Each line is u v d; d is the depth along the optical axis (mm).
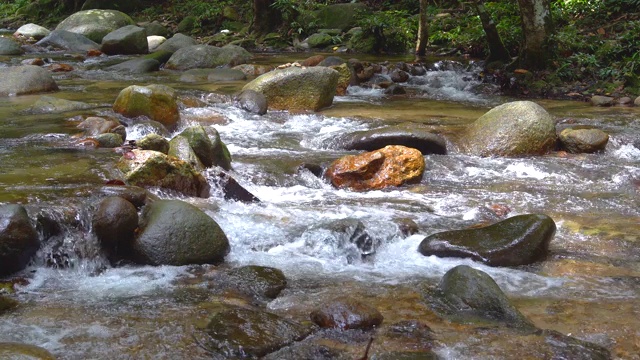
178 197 5828
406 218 5582
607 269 4816
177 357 3537
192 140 6410
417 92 11539
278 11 17734
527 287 4512
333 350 3631
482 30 14445
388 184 6621
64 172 5977
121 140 7172
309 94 9648
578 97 11125
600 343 3785
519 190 6586
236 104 9391
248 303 4195
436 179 6898
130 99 8203
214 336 3689
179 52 13578
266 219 5492
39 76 10258
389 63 13094
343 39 16797
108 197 4859
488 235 5016
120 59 14656
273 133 8344
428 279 4598
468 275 4301
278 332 3750
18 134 7434
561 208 6105
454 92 11609
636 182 6816
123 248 4820
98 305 4121
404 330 3830
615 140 8055
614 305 4250
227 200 5953
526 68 12148
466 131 8023
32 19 22719
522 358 3562
